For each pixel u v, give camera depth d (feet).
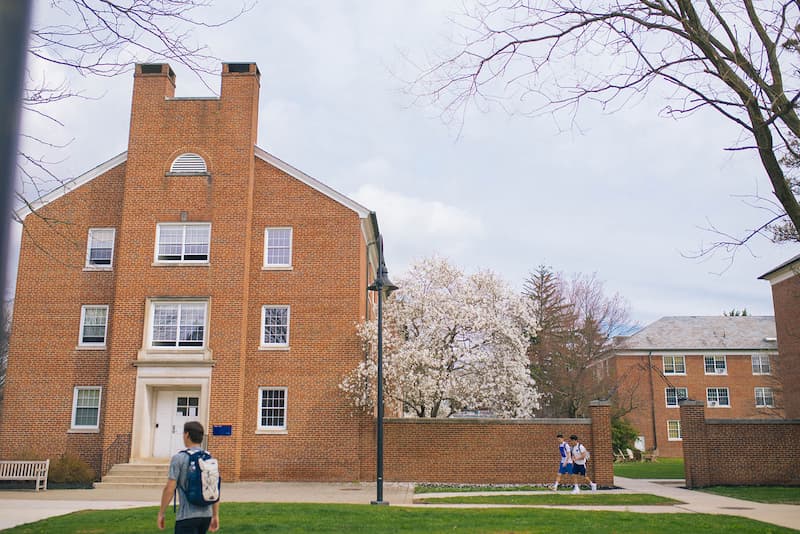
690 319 220.23
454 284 105.91
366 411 94.48
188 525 29.14
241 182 99.96
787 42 37.91
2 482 85.76
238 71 104.42
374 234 111.45
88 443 95.86
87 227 102.12
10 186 10.58
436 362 95.25
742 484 87.61
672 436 200.03
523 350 102.12
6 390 97.86
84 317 99.91
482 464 91.04
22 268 100.94
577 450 82.07
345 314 97.96
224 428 92.63
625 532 45.85
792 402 130.82
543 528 47.32
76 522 50.21
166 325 96.84
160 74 103.35
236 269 97.50
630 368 202.90
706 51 33.91
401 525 48.29
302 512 55.06
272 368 96.73
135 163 101.09
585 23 35.86
